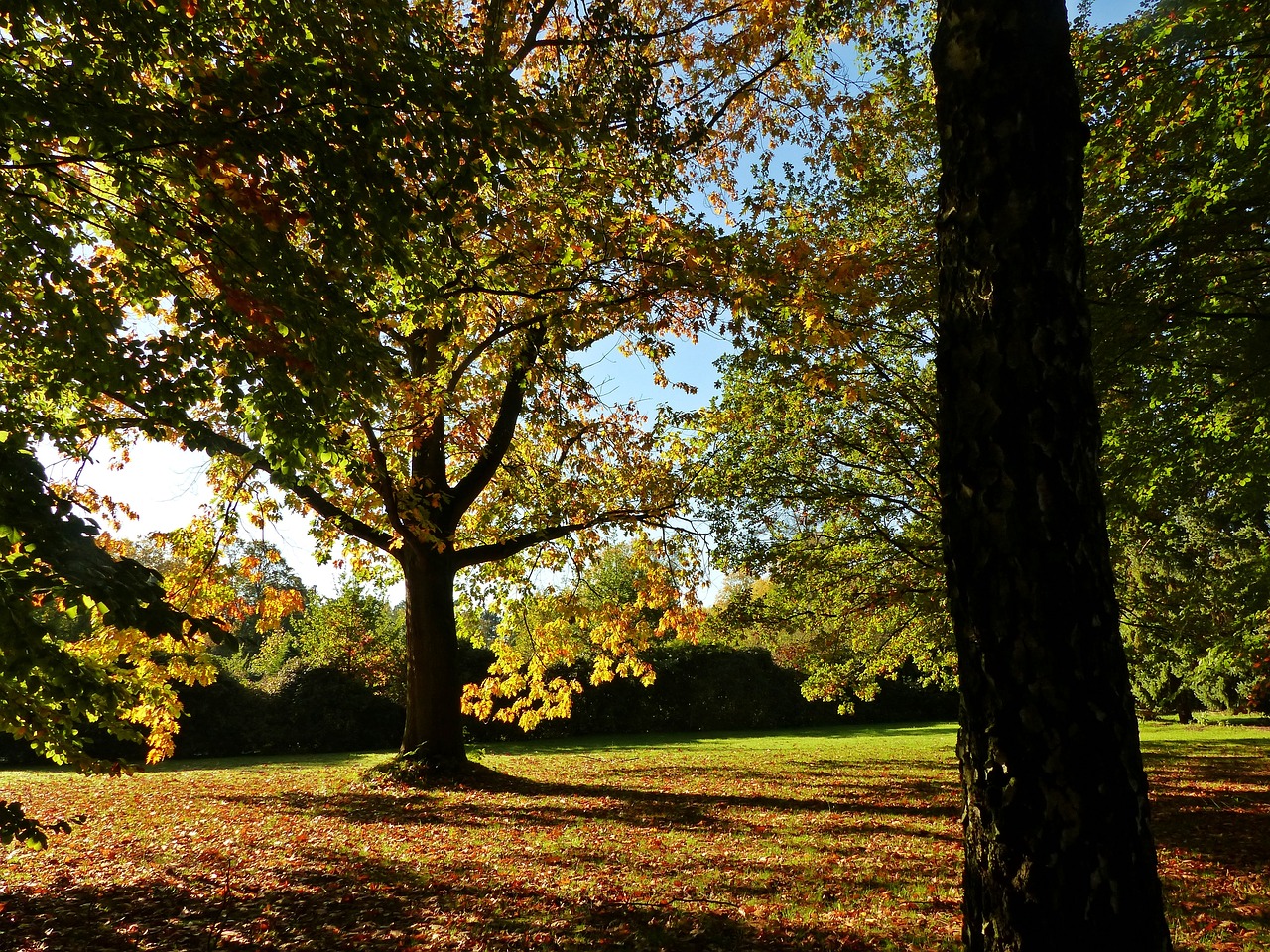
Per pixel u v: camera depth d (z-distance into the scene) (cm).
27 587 420
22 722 513
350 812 1038
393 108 586
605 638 1534
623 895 638
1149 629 1476
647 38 846
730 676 2886
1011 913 274
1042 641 281
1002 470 294
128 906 614
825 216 1076
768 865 738
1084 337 303
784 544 1528
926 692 3131
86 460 795
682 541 1514
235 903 622
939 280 328
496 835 882
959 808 1048
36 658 441
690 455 1508
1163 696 2689
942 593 1419
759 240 870
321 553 1386
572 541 1523
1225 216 825
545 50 1053
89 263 593
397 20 590
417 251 726
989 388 300
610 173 856
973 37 319
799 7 979
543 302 950
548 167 823
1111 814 272
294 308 568
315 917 587
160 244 568
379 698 2389
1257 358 888
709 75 1079
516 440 1509
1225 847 816
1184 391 1013
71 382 582
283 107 559
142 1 516
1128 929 266
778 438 1490
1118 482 1062
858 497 1487
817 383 1215
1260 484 1050
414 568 1367
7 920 576
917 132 1211
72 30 496
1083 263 312
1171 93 804
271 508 1227
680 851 798
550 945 528
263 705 2267
